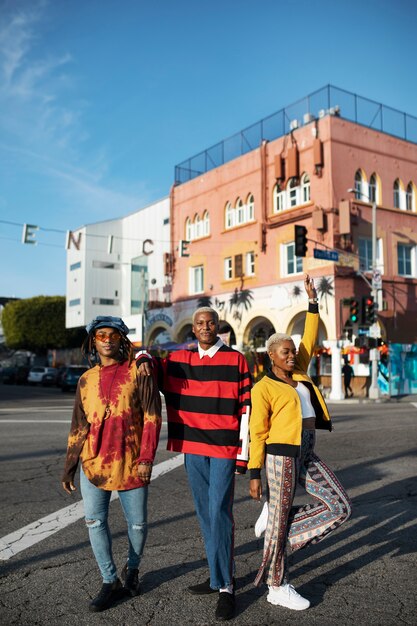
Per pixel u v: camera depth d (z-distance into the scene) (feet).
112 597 12.12
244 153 97.30
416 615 11.62
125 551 15.48
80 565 14.39
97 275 148.15
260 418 12.39
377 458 29.30
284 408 12.47
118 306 150.10
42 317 182.60
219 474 12.27
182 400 12.82
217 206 101.19
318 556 15.21
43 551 15.43
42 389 120.06
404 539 16.53
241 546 16.03
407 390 87.51
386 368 83.92
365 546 15.97
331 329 79.46
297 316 86.12
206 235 102.89
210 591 12.73
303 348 14.43
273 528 12.24
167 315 111.65
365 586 13.15
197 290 106.52
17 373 149.89
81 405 12.49
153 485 23.58
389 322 85.35
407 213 89.61
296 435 12.33
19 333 183.42
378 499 21.17
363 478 24.71
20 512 19.40
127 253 147.84
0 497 21.57
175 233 111.96
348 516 12.25
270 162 91.09
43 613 11.68
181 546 15.94
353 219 82.07
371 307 72.02
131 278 143.95
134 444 12.25
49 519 18.52
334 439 35.99
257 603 12.27
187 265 107.76
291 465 12.25
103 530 12.20
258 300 91.15
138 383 12.31
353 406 66.49
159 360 13.17
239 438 12.54
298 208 85.40
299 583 13.38
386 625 11.18
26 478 24.91
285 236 87.30
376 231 85.05
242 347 92.99
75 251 151.23
